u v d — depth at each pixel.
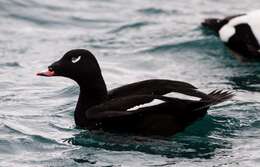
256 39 17.59
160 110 12.65
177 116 12.68
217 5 22.36
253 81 16.12
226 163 11.59
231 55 18.00
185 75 16.64
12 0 21.59
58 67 13.26
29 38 19.41
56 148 12.35
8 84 15.88
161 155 12.05
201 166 11.51
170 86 12.77
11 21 20.58
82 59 13.24
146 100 12.55
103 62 17.50
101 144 12.51
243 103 14.24
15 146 12.38
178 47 18.56
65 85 15.83
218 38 18.89
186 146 12.35
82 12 21.53
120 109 12.60
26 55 18.08
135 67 17.28
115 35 19.75
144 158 11.93
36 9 21.39
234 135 12.83
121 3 22.56
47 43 19.08
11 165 11.62
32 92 15.38
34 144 12.48
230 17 18.56
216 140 12.62
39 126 13.30
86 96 13.24
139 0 22.86
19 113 14.03
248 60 17.67
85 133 12.96
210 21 18.92
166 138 12.68
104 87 13.28
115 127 12.91
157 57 17.98
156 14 21.48
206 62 17.61
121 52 18.34
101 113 12.66
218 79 16.31
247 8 21.97
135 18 21.09
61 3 22.17
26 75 16.58
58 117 13.83
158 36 19.50
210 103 12.35
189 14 21.48
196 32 19.56
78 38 19.53
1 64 17.31
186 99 12.42
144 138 12.67
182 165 11.58
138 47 18.70
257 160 11.67
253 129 13.09
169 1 22.80
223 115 13.64
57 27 20.42
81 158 11.95
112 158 11.96
